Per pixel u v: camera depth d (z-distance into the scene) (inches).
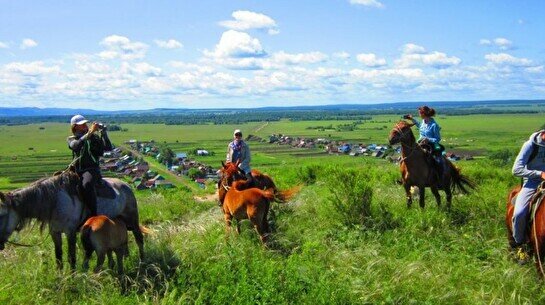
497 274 300.7
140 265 331.9
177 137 7421.3
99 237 317.1
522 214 301.7
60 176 341.7
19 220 322.0
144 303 277.4
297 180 831.1
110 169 3417.8
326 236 400.5
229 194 423.5
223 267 304.0
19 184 3164.4
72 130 362.6
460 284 295.0
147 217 594.2
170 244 386.0
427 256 343.6
